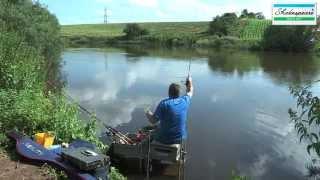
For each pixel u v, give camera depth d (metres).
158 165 10.29
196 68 37.50
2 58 12.35
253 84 26.36
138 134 10.89
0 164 8.27
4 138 9.14
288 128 14.38
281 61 48.62
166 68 36.81
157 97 19.97
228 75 31.92
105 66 38.06
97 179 8.06
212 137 13.21
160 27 118.19
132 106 17.39
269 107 17.98
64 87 22.28
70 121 10.39
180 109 9.84
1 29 16.33
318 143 6.77
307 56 58.72
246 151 11.95
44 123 10.19
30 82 12.57
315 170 10.65
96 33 117.00
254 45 76.69
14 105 10.32
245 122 15.12
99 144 10.72
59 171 8.20
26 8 36.41
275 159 11.40
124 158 10.26
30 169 8.18
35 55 15.64
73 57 50.69
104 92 21.30
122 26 139.00
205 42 88.38
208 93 21.73
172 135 9.86
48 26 39.34
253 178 10.15
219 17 97.12
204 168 10.60
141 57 52.25
